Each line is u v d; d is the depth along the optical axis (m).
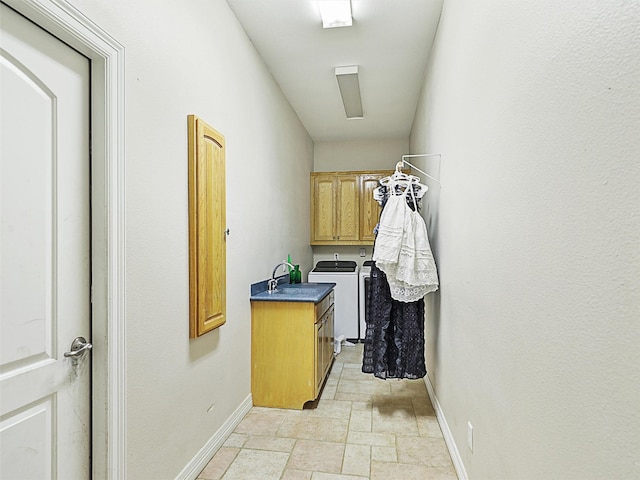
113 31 1.50
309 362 3.00
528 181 1.15
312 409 3.00
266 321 3.05
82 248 1.45
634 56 0.66
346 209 5.56
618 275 0.72
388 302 2.91
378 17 2.76
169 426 1.87
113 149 1.50
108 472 1.48
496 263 1.47
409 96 4.17
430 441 2.50
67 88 1.39
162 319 1.82
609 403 0.75
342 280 5.16
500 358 1.42
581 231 0.85
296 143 4.71
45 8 1.21
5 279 1.17
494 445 1.50
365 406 3.06
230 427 2.59
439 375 2.82
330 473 2.13
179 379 1.97
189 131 2.07
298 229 4.81
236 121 2.74
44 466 1.30
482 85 1.65
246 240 2.95
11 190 1.19
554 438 0.99
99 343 1.48
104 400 1.48
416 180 2.98
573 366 0.89
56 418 1.35
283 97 4.08
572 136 0.89
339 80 3.67
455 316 2.24
